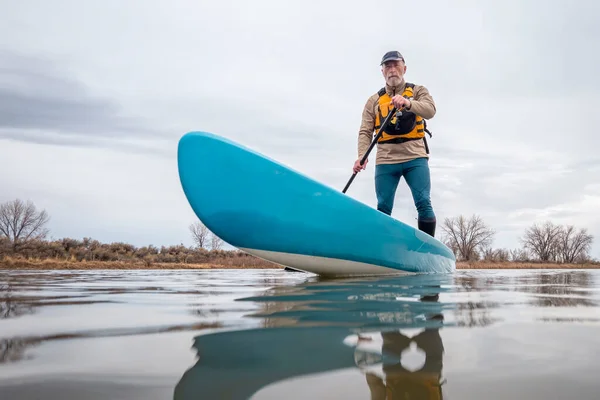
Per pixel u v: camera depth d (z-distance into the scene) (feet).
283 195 7.43
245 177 7.14
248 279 8.75
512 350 2.00
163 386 1.52
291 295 4.73
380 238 8.77
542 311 3.33
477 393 1.41
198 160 6.93
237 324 2.79
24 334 2.50
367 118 12.21
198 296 4.76
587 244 119.55
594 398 1.36
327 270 8.46
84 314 3.33
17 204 79.36
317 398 1.38
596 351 1.97
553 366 1.72
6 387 1.52
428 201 11.66
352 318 3.01
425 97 11.00
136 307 3.76
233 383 1.55
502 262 86.38
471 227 111.14
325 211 7.86
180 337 2.38
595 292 5.16
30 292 5.54
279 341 2.26
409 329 2.56
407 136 11.54
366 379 1.58
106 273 14.28
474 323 2.76
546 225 123.13
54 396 1.42
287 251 7.77
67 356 1.96
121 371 1.71
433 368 1.71
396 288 5.63
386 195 12.05
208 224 7.23
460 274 11.10
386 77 11.44
